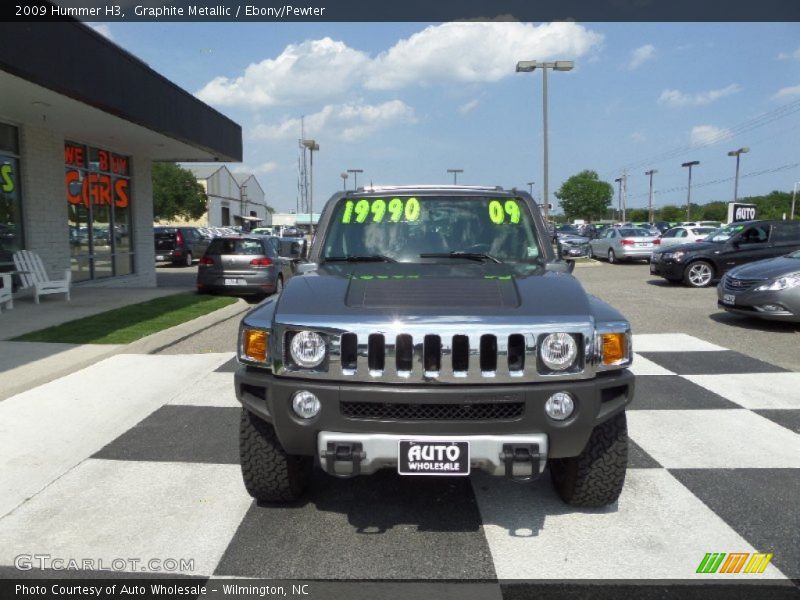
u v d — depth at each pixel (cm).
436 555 309
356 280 345
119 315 995
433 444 291
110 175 1526
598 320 312
